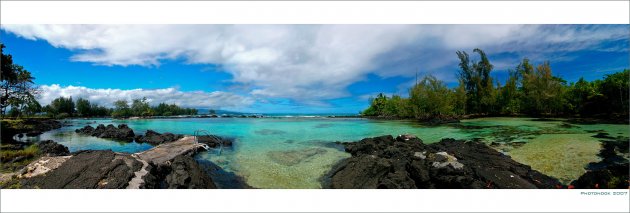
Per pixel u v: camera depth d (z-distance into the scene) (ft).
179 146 48.62
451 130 73.82
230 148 52.49
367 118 158.40
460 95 137.90
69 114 224.74
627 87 86.43
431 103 119.85
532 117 113.39
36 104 145.38
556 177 29.73
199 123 129.18
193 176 29.19
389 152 39.93
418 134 67.87
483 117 123.03
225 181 32.14
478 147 42.04
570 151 39.04
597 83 99.45
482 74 143.95
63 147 51.52
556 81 112.27
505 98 132.36
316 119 156.35
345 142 56.03
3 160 41.86
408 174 30.01
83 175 28.25
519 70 128.98
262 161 41.45
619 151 37.58
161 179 33.50
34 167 30.14
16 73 115.85
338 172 33.47
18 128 89.30
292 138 65.82
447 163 29.09
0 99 112.78
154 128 102.12
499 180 26.73
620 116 88.89
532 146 43.88
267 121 138.00
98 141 69.31
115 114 224.33
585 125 71.87
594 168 31.73
